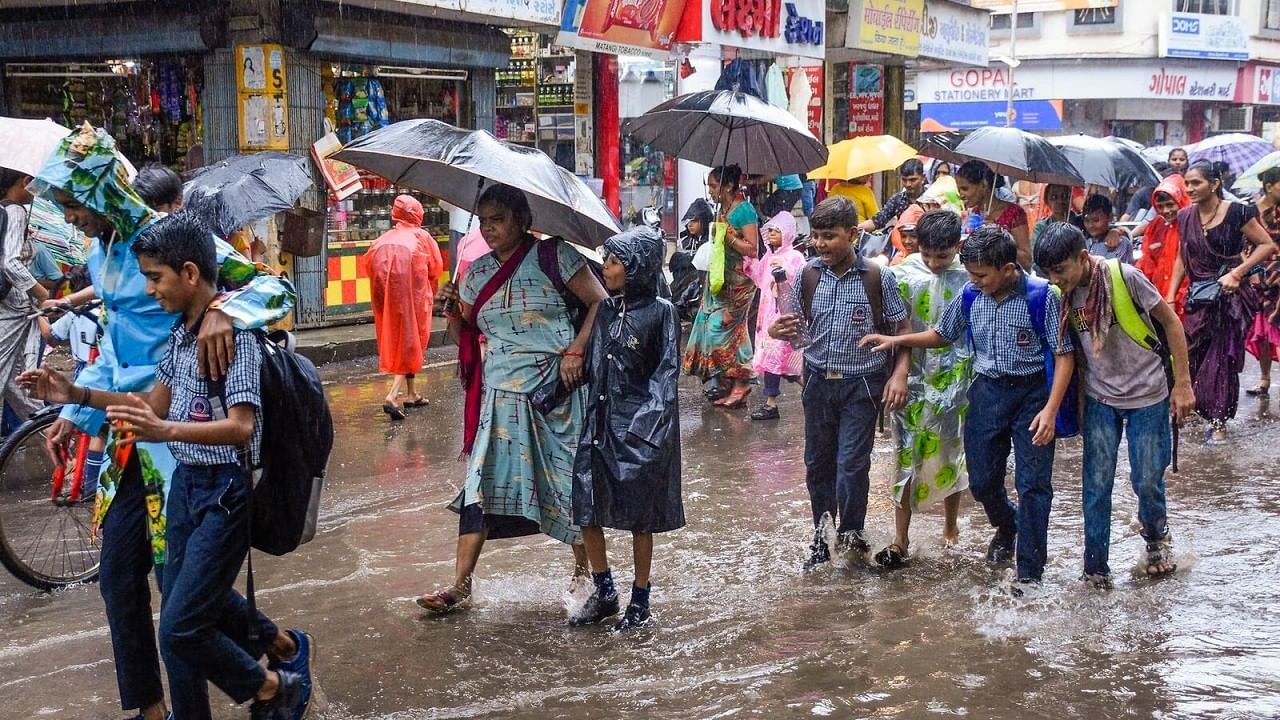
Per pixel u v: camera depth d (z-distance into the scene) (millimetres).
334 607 5664
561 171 5410
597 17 15109
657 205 19766
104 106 14656
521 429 5488
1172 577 6012
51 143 7918
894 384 5961
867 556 6273
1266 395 10836
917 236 6258
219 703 4641
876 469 8430
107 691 4695
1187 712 4445
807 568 6258
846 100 23234
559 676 4855
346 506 7453
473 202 6059
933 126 26516
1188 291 9219
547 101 17938
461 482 8055
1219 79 37531
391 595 5836
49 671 4891
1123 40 35656
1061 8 35531
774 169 9398
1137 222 18453
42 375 3973
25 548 6246
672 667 4945
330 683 4770
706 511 7387
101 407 4086
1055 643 5145
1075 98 36250
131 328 4273
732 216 10211
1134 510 7270
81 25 13609
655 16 15930
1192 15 35656
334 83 14117
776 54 18609
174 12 13000
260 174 8578
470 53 15164
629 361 5305
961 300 5879
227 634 4168
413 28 14273
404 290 9891
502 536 5703
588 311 5527
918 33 22297
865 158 14148
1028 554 5766
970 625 5379
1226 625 5332
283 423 3998
